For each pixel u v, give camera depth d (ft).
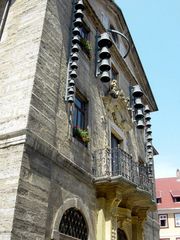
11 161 22.54
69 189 27.66
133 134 49.80
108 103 40.68
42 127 25.64
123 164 35.12
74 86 32.40
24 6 32.53
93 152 34.17
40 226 22.34
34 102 25.31
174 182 140.46
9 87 27.07
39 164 24.00
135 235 40.27
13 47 29.86
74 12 36.99
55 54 30.66
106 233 30.81
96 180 32.01
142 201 38.37
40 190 23.31
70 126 30.48
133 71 59.26
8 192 21.20
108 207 32.14
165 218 125.29
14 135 23.58
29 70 26.96
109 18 52.49
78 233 28.12
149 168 43.68
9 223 19.85
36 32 29.30
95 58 41.11
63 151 28.30
